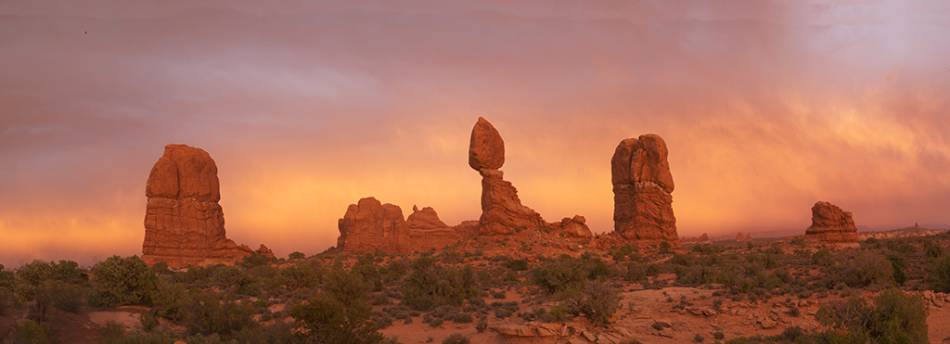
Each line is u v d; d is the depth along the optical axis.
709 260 90.19
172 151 99.00
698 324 52.69
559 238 102.44
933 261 71.12
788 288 62.34
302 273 74.81
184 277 80.88
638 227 105.75
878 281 62.16
